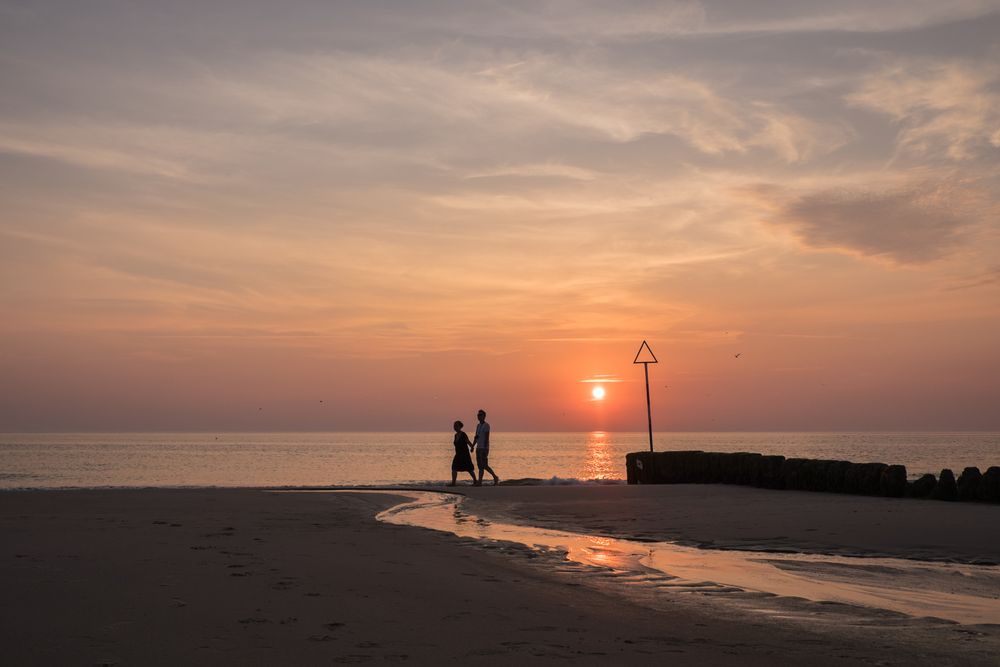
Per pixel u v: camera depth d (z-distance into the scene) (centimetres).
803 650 502
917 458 8144
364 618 575
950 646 515
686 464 2362
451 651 489
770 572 813
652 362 2641
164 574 740
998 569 837
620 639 525
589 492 1920
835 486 1853
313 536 1062
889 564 872
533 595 675
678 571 818
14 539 986
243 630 534
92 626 537
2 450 12975
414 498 1803
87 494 1783
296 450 13525
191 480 4447
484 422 2328
